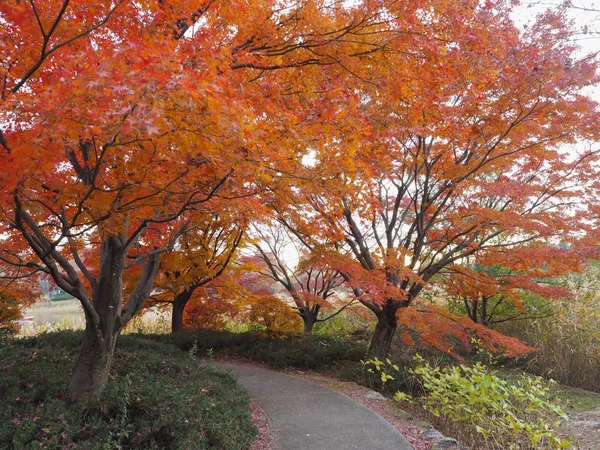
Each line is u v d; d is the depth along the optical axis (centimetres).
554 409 579
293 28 539
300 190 563
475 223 863
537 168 939
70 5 365
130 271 1084
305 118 502
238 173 411
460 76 604
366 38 553
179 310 1308
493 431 607
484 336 885
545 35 689
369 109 639
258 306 1229
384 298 876
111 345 578
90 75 272
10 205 357
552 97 750
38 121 294
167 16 428
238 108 330
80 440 427
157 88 274
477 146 896
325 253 870
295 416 656
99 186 412
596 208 843
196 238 1099
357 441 552
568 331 1128
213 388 632
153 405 498
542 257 845
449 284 1044
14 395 496
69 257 789
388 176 860
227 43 490
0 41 356
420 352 1154
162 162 399
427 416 710
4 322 1266
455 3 561
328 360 1055
